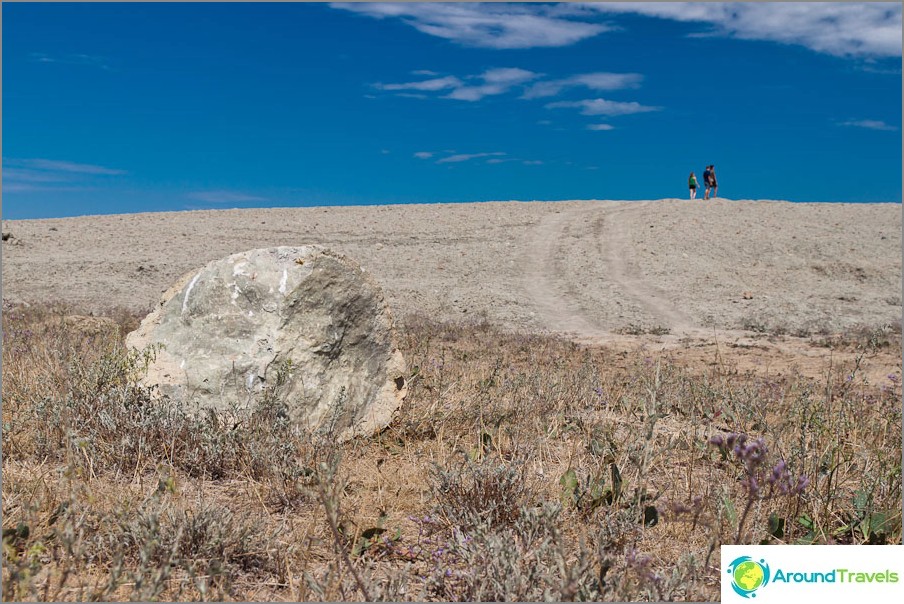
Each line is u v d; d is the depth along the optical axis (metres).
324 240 29.27
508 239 29.06
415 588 3.08
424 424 5.47
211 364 4.89
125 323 12.62
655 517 3.66
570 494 3.87
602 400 6.59
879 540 3.63
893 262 24.36
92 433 4.36
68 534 2.86
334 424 4.78
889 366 10.90
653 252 26.30
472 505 3.72
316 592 2.86
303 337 5.04
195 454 4.29
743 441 3.28
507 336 14.09
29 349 7.53
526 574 2.98
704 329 16.64
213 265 5.23
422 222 33.09
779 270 23.94
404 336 11.54
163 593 2.90
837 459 4.40
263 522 3.52
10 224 32.00
